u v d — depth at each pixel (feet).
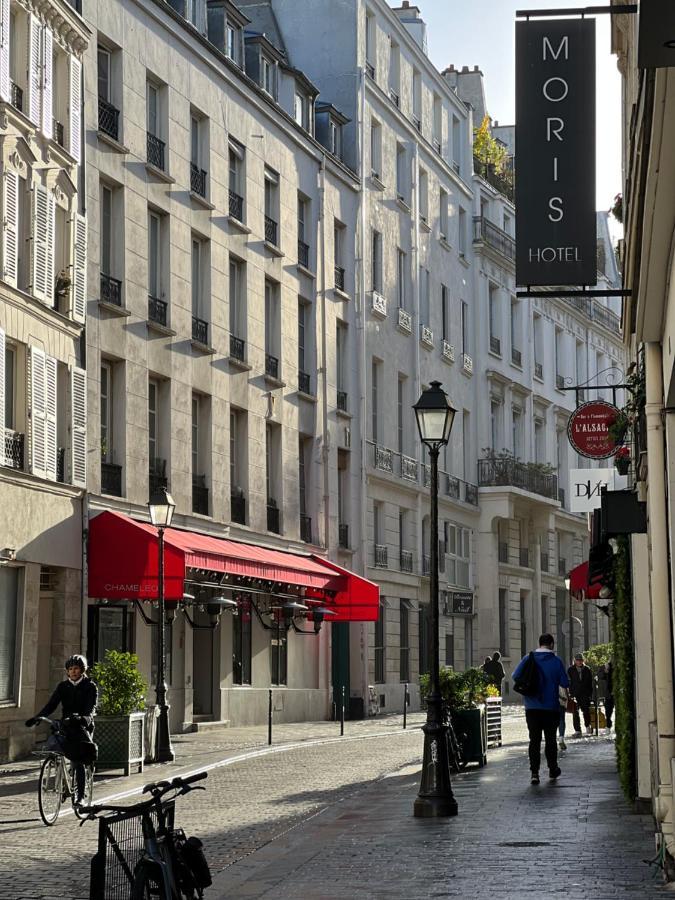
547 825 50.11
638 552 53.88
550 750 67.41
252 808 61.67
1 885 41.16
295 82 142.92
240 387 126.21
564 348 236.43
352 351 154.10
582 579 93.61
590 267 38.75
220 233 123.65
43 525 91.97
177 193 115.96
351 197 156.66
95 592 97.60
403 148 175.42
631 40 45.80
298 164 142.51
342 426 149.79
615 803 56.70
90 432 100.68
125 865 26.94
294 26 163.84
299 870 41.81
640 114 31.24
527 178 39.01
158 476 110.73
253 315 129.80
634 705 55.52
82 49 101.19
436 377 181.27
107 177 105.19
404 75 176.55
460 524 185.88
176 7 119.85
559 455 233.14
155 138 113.09
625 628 55.98
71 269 98.27
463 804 58.23
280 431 134.72
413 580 167.02
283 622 133.18
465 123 202.39
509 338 210.79
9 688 87.81
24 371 90.84
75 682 59.16
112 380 106.01
